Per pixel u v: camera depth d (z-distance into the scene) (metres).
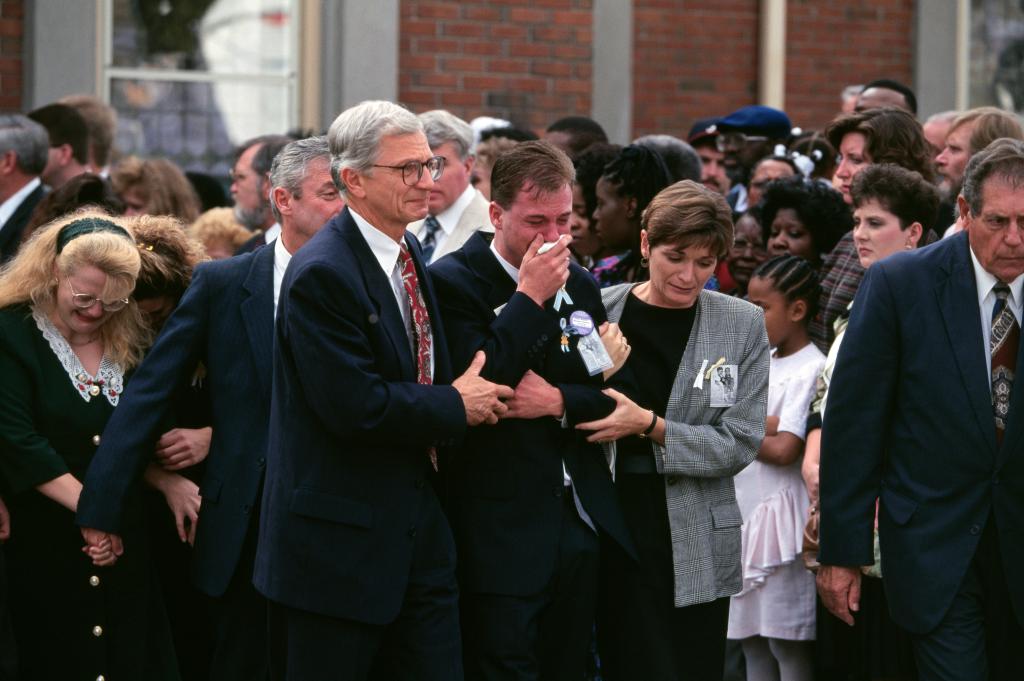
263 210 14.01
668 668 9.68
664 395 9.83
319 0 19.42
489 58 19.41
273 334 9.80
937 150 14.65
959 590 9.20
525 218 9.25
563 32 19.56
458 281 9.40
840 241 12.23
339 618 8.70
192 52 19.69
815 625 11.43
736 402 9.88
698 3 20.56
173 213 15.89
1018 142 9.26
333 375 8.49
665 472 9.59
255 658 9.70
